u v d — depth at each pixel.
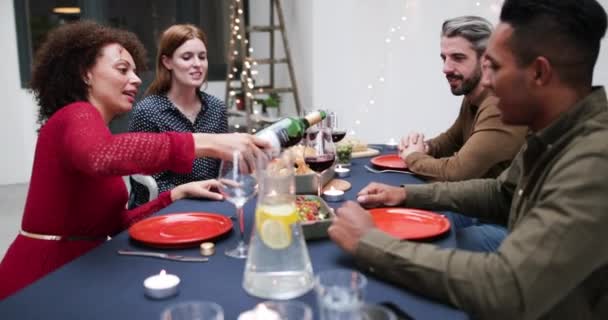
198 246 1.21
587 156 0.91
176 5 5.55
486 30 2.13
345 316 0.72
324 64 4.43
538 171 1.04
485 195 1.42
